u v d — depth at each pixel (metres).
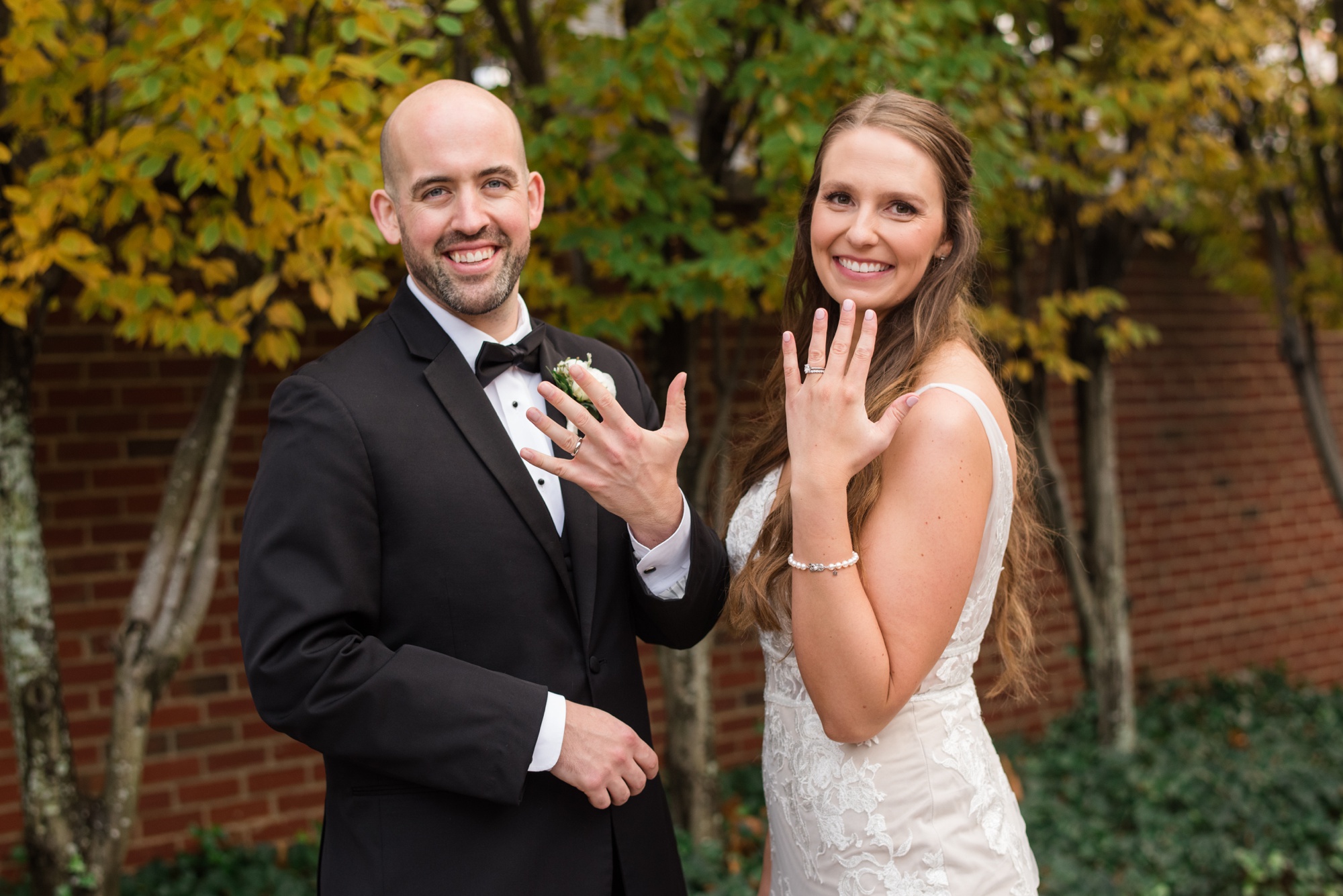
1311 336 5.53
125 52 2.65
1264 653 6.91
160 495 3.86
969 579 1.67
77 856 2.92
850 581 1.59
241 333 2.72
